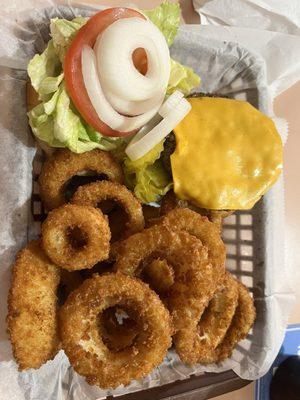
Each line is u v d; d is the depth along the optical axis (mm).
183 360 252
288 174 333
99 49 222
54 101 223
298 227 332
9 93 219
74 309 219
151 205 280
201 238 248
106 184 245
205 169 258
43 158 253
